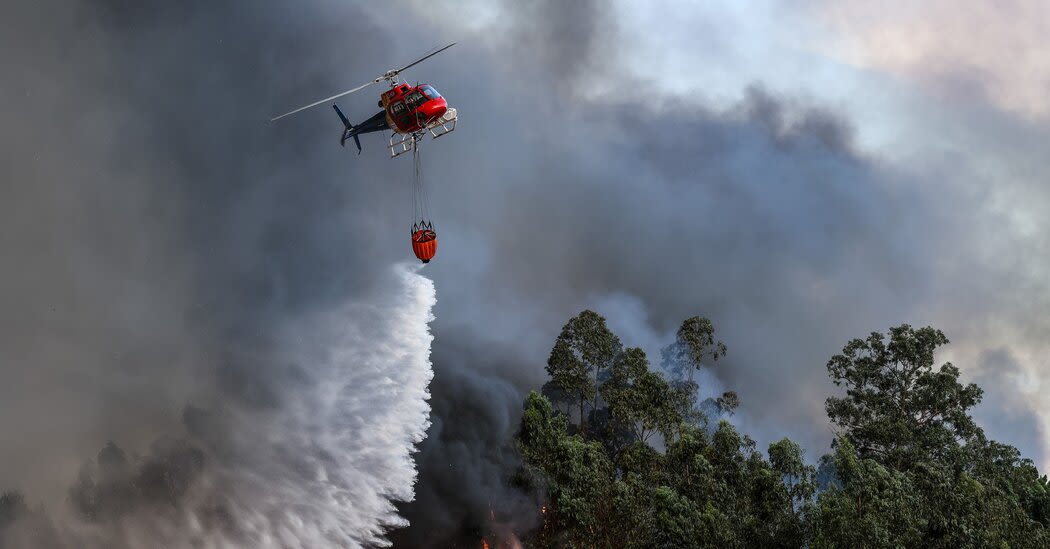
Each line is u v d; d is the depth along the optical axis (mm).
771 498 59438
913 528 55469
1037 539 59812
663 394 80188
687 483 64375
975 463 81062
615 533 59688
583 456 66812
